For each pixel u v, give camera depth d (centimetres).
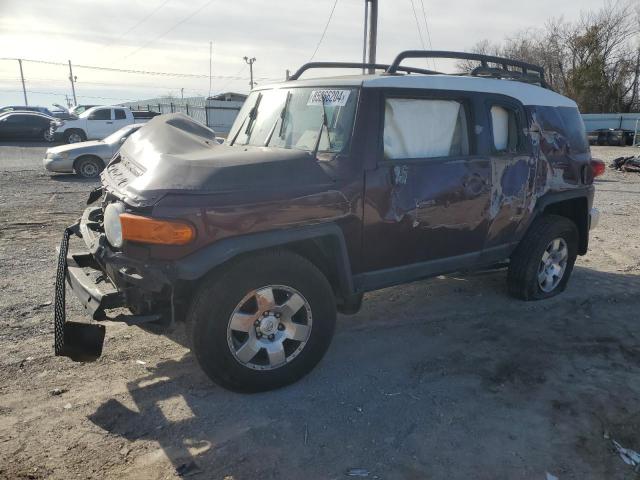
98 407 315
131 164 372
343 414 312
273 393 333
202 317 305
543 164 457
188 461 270
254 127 429
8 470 259
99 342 313
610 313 473
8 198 1008
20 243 671
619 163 1739
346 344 405
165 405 318
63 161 1304
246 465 268
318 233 330
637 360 386
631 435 299
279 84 431
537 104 459
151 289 296
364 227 354
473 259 428
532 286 482
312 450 280
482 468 268
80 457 271
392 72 402
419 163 373
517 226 452
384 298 500
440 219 390
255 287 312
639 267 615
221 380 318
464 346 404
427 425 303
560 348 402
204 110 3728
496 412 317
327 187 335
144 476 259
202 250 298
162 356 378
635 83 4775
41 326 419
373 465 269
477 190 407
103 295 304
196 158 322
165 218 288
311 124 375
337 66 460
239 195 306
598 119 3997
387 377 356
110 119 2209
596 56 4781
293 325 331
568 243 499
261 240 310
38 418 303
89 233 358
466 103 405
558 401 329
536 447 285
